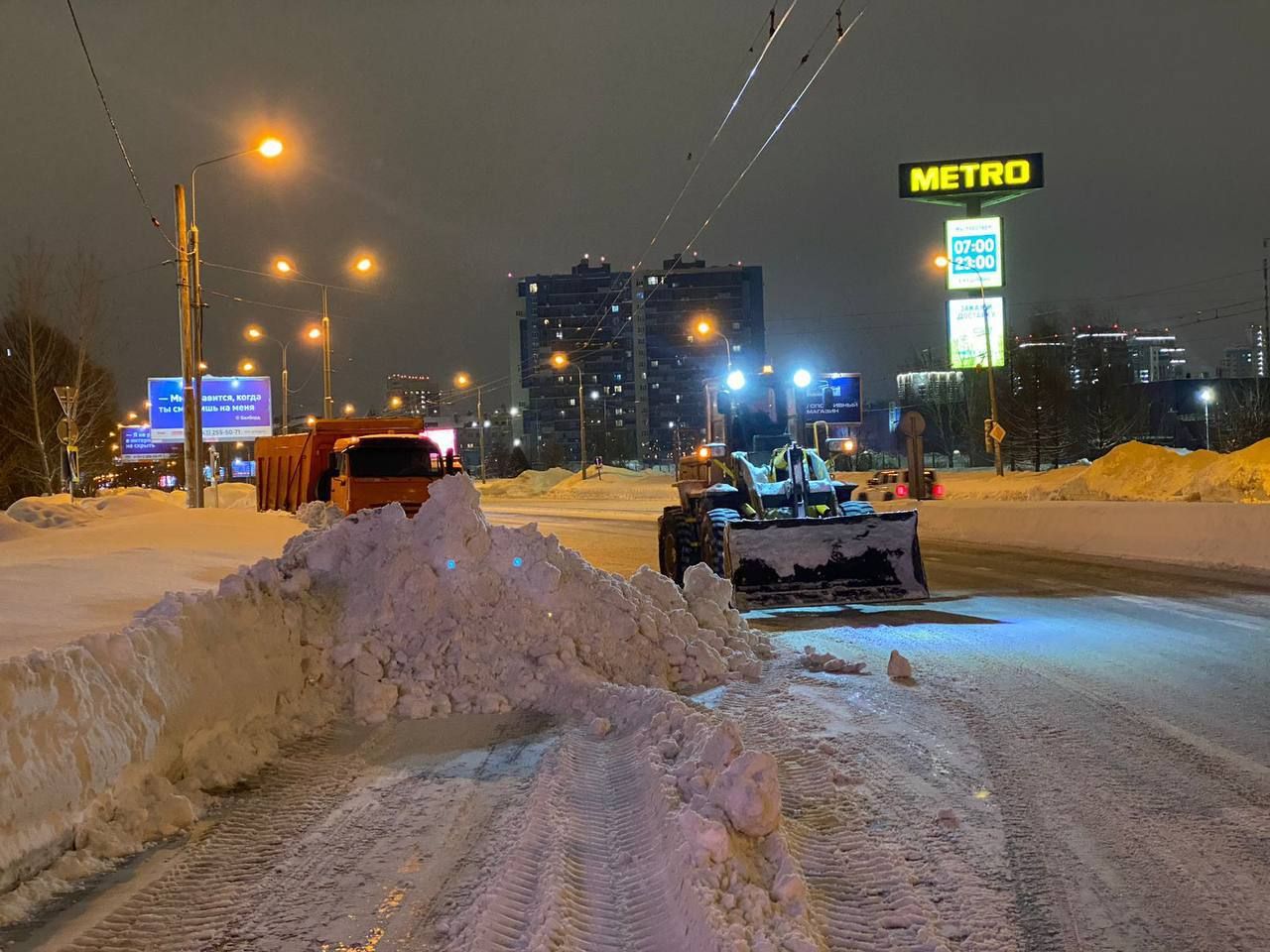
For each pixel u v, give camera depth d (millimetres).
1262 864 4641
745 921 3879
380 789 5938
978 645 10094
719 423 18203
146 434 67125
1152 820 5203
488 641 8336
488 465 105438
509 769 6277
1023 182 50281
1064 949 3895
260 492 33688
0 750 4609
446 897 4395
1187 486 27297
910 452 30812
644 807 5273
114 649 5656
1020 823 5188
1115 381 65375
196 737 6156
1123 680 8289
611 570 18625
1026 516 21703
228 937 4102
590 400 130625
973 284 50344
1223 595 12938
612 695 7504
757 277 128750
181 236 23031
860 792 5672
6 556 12727
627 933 3996
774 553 13023
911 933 3979
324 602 8547
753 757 4848
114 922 4258
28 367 40031
